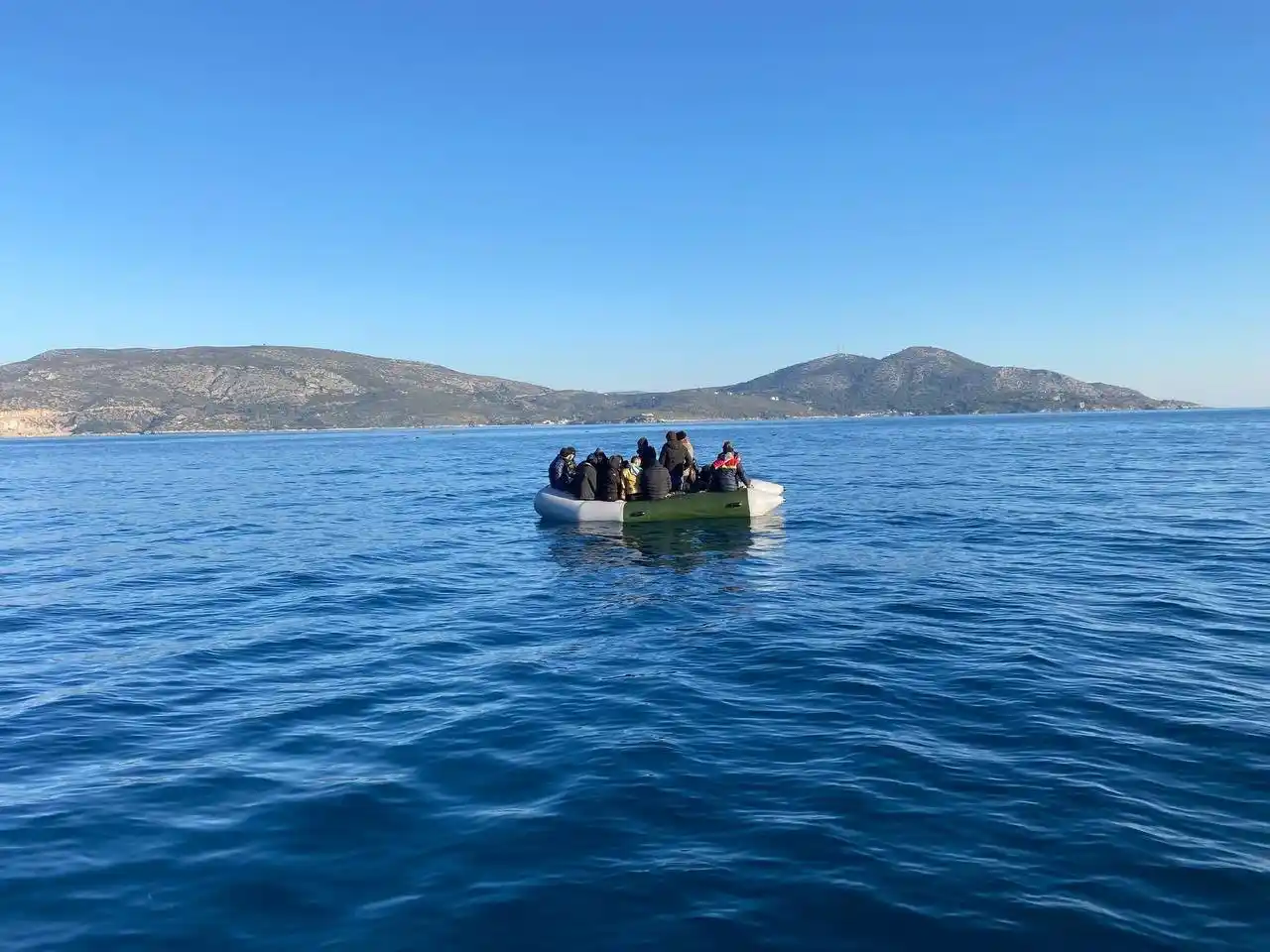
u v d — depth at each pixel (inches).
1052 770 207.9
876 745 227.0
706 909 152.9
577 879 164.1
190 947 146.6
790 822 184.5
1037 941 141.7
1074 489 997.2
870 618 377.1
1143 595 411.8
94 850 181.6
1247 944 139.9
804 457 1930.4
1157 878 159.3
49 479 1715.1
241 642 367.9
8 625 407.2
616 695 277.4
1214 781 199.3
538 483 1408.7
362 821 191.6
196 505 1092.5
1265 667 289.4
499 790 205.9
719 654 325.1
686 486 780.6
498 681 298.7
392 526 818.8
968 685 276.2
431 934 147.8
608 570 527.5
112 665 331.9
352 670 319.0
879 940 143.3
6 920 155.6
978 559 527.5
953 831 178.9
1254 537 589.3
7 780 219.8
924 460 1707.7
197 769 225.6
